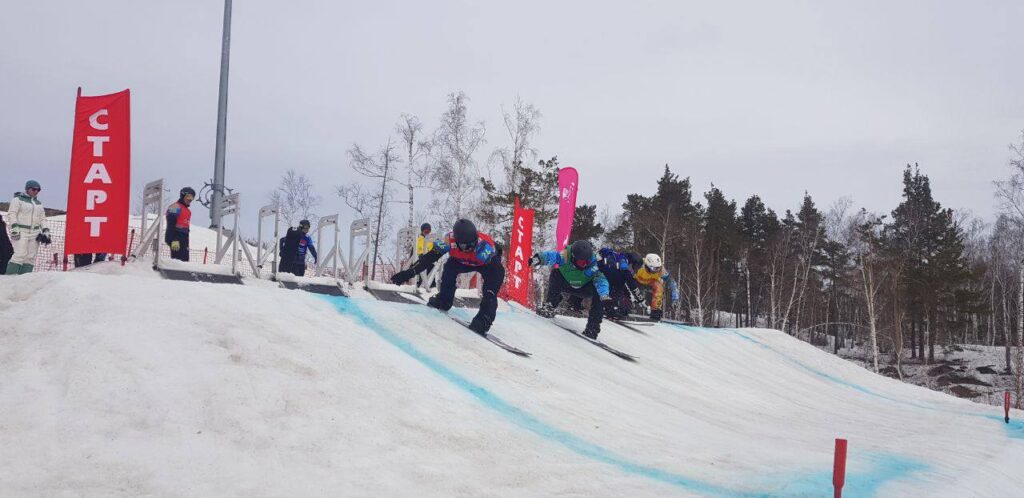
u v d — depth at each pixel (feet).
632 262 43.09
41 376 15.35
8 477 11.92
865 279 143.95
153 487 12.21
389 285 36.60
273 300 23.27
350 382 18.56
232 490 12.51
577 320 44.34
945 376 142.41
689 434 23.99
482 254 30.32
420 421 17.65
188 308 19.90
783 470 18.93
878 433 35.53
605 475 16.66
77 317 17.90
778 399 45.34
